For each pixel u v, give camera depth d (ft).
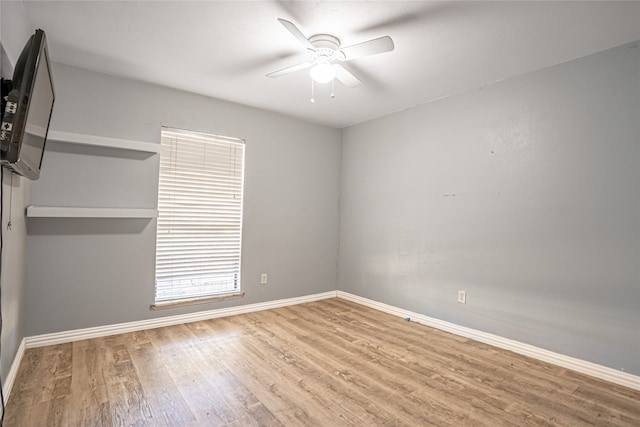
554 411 6.39
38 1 6.36
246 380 7.29
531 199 8.96
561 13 6.43
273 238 13.01
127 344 9.07
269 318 11.69
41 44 4.71
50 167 8.77
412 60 8.47
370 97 11.19
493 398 6.81
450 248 10.79
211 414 6.05
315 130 14.20
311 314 12.30
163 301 10.68
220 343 9.32
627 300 7.43
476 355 8.91
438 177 11.19
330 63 7.77
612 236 7.64
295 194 13.61
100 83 9.46
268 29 7.26
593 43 7.54
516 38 7.39
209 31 7.36
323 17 6.73
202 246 11.41
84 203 9.21
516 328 9.18
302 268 13.88
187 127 10.92
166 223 10.68
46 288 8.77
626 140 7.49
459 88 10.34
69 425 5.65
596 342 7.82
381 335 10.27
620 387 7.34
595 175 7.91
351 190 14.52
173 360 8.17
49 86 5.73
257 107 12.40
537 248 8.83
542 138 8.80
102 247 9.55
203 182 11.36
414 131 12.02
